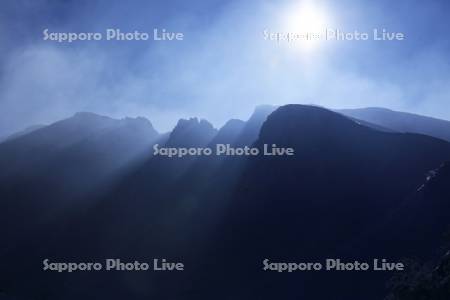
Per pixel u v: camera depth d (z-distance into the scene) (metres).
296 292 63.16
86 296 75.50
